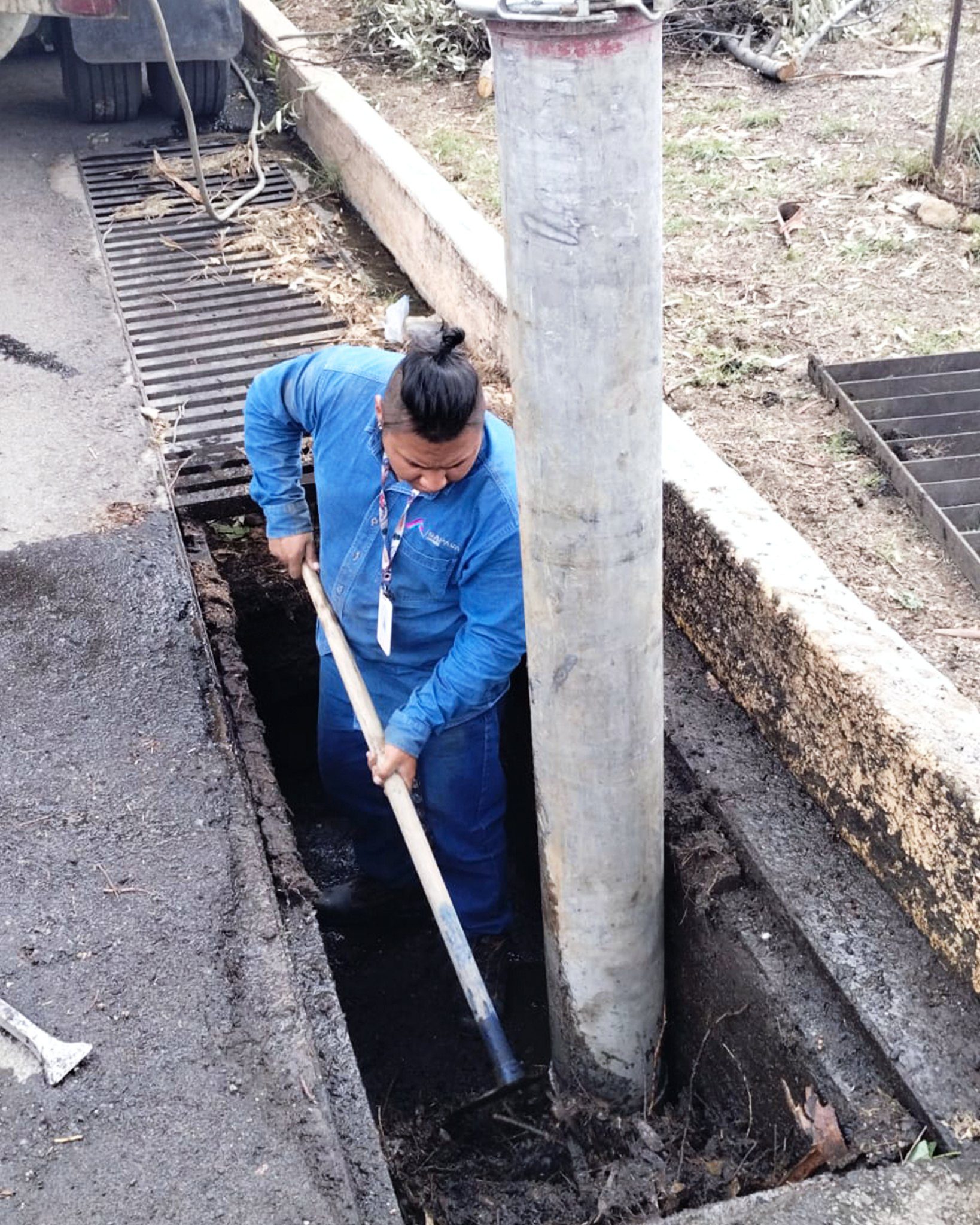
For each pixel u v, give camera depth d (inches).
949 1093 90.4
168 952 103.3
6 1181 87.9
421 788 133.7
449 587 117.8
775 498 142.8
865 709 102.1
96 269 219.3
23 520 153.6
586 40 72.4
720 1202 88.4
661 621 96.5
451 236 191.9
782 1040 100.8
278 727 177.9
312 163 269.9
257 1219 85.6
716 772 118.3
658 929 111.4
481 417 101.2
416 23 294.8
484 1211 114.9
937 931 99.0
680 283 191.0
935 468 143.9
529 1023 145.3
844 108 251.0
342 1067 97.2
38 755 122.1
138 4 258.2
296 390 118.9
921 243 197.6
